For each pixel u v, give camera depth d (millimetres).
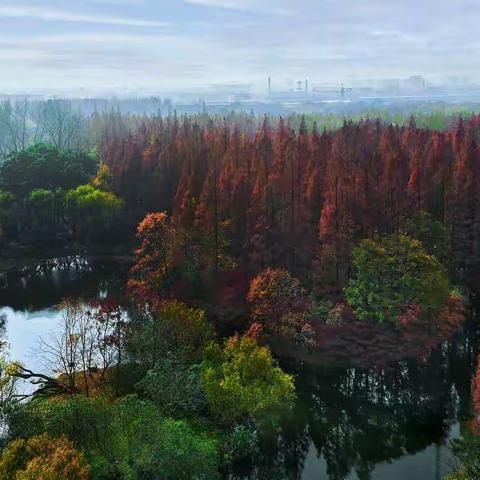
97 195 118312
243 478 47375
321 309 70438
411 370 64188
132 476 35406
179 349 55000
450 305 71750
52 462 28516
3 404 39188
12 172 126375
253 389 47812
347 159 96125
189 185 97562
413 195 87375
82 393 50781
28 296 93688
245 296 79188
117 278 102125
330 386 61500
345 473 47969
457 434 52969
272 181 86375
